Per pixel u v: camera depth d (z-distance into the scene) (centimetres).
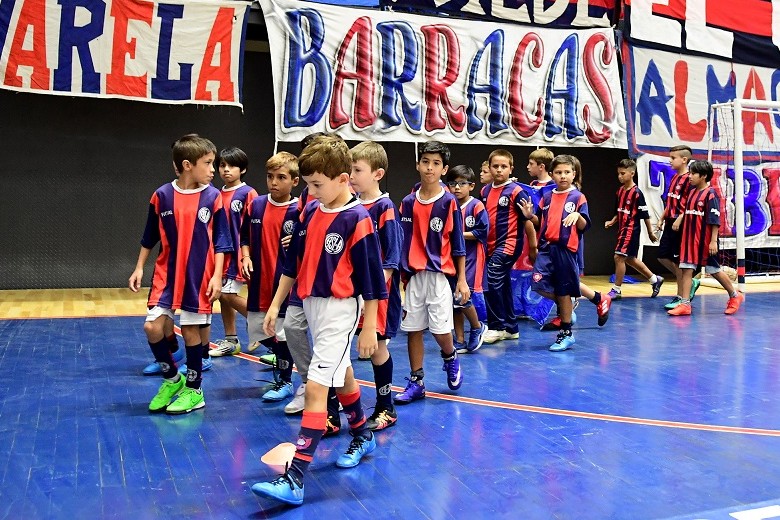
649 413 393
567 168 575
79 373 466
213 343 543
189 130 947
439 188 413
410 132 845
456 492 282
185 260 376
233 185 514
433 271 408
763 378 473
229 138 962
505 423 374
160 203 378
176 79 771
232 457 319
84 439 339
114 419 372
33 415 376
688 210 745
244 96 966
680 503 271
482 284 562
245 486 286
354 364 517
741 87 1005
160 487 283
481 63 870
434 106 852
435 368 503
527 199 603
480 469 307
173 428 359
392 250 352
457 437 351
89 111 904
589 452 329
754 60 1011
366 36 823
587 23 918
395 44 835
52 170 894
